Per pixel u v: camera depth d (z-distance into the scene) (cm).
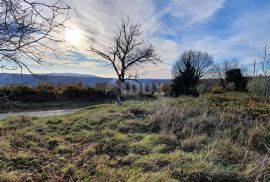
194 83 3838
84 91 3341
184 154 591
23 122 1162
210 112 969
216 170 497
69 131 941
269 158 553
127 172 535
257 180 471
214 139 694
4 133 958
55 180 541
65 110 2289
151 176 493
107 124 960
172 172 506
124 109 1210
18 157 652
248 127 796
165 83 4175
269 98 1254
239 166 534
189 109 995
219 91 3158
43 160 653
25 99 2583
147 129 869
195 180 483
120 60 3175
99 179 520
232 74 3825
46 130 969
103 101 3356
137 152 654
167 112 957
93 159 623
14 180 526
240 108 988
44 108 2427
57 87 3297
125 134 819
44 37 275
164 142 698
